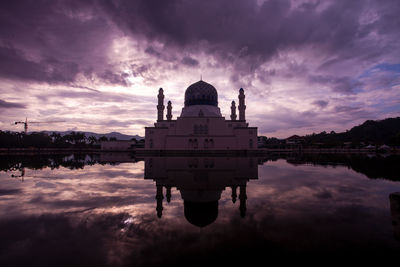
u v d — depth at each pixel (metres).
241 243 7.01
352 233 7.79
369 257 6.09
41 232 7.97
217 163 39.56
